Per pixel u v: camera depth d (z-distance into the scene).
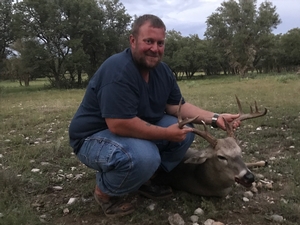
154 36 1.17
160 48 1.19
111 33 15.61
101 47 15.31
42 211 1.38
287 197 1.44
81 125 1.27
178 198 1.45
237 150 1.29
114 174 1.20
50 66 14.26
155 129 1.18
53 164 1.97
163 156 1.38
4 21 13.97
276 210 1.33
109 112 1.16
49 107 4.95
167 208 1.37
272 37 21.22
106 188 1.26
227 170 1.29
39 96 8.35
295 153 2.03
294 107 3.66
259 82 10.27
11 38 14.23
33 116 3.82
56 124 3.31
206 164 1.35
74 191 1.58
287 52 25.06
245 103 4.29
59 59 13.92
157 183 1.51
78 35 14.19
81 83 15.14
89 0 14.01
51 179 1.72
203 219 1.27
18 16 12.82
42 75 14.81
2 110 4.79
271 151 2.09
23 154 2.14
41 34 13.52
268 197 1.46
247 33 19.86
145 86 1.24
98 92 1.19
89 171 1.81
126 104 1.16
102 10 15.41
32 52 13.27
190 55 23.09
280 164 1.82
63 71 14.57
